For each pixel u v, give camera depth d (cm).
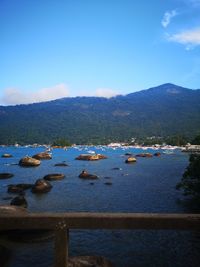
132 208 3105
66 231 497
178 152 15112
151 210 3006
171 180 5278
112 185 4678
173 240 2041
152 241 2020
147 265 1630
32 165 7919
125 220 496
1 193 3969
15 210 1098
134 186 4584
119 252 1827
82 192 4056
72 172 6481
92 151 17850
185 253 1809
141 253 1806
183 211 2964
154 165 8238
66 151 18112
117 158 11300
